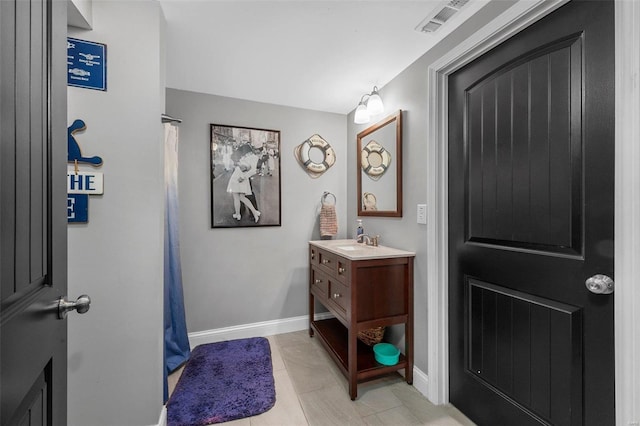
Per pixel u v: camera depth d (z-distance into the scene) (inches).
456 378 61.4
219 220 90.4
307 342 91.5
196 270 88.1
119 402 48.7
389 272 67.6
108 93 47.9
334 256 74.5
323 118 104.6
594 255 38.1
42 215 23.9
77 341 46.7
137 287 49.5
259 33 59.8
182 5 51.3
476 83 56.2
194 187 87.5
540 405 44.8
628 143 33.4
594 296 38.1
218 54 67.9
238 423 56.3
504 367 50.9
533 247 46.1
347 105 99.5
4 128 17.7
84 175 46.8
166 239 74.2
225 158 90.8
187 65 72.9
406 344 69.4
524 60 47.0
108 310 48.1
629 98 33.3
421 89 67.8
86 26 46.2
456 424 56.5
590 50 38.4
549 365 43.6
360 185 95.7
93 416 47.5
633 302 33.2
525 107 46.9
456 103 61.2
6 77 17.9
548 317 43.8
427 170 64.5
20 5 20.0
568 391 41.1
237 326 93.4
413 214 70.1
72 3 40.6
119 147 48.4
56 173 26.4
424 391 65.4
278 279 98.3
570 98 40.8
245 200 93.5
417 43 63.2
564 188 41.6
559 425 42.2
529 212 46.6
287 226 99.6
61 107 27.5
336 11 53.1
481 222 55.5
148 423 50.1
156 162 50.3
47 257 24.8
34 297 22.0
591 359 38.5
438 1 50.4
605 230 37.0
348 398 64.1
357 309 64.7
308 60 70.5
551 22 42.9
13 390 18.6
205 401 61.9
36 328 22.3
